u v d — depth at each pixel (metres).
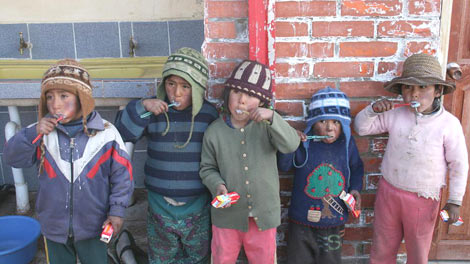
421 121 2.02
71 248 1.99
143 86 2.68
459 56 2.29
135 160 3.41
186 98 2.01
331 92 2.07
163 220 2.08
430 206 2.05
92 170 1.87
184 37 3.28
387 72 2.19
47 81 1.76
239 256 2.40
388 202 2.13
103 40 3.29
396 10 2.12
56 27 3.25
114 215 1.86
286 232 2.38
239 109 1.91
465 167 2.00
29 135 1.78
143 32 3.27
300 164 2.14
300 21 2.12
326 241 2.15
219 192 1.92
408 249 2.16
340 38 2.15
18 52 3.29
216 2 2.12
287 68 2.18
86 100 1.82
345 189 2.13
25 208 3.08
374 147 2.29
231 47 2.17
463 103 2.35
